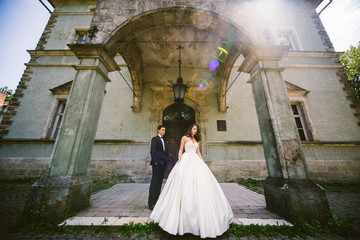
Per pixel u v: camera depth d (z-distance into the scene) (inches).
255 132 260.2
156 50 250.1
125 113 268.7
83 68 127.3
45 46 307.6
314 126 256.5
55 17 332.2
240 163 240.5
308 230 78.5
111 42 141.4
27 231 79.0
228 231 77.6
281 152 104.7
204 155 241.9
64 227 80.6
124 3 151.2
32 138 249.6
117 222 87.7
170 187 85.7
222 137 255.4
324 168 233.1
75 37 322.3
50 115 261.7
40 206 90.7
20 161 236.7
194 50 249.3
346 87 279.0
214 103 275.4
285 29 315.6
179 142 264.5
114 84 287.0
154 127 255.8
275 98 119.0
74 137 109.9
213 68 288.5
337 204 129.6
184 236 73.8
